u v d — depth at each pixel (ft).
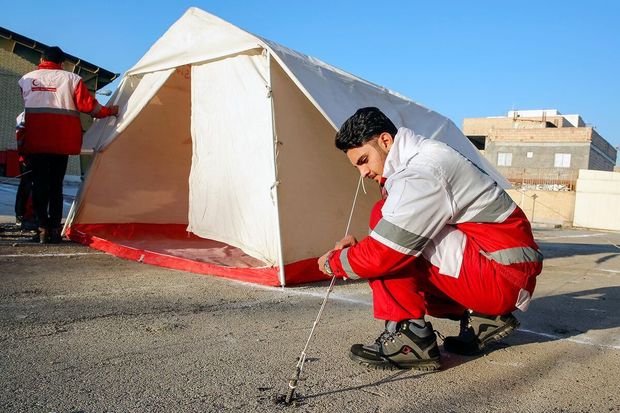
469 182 7.69
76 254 17.78
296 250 15.21
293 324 10.82
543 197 92.73
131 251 17.66
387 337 8.43
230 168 17.03
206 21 18.01
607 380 8.42
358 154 8.08
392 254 7.43
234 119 16.88
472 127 156.25
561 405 7.34
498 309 8.17
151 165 22.94
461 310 9.33
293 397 7.10
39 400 6.72
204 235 18.12
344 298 13.56
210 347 9.12
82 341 9.11
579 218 89.81
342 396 7.30
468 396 7.50
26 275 14.16
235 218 16.74
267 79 15.67
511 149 134.72
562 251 30.96
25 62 64.75
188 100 22.50
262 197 15.61
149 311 11.27
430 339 8.37
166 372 7.88
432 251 8.04
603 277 20.13
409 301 8.25
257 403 6.94
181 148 23.58
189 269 16.10
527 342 10.39
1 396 6.78
